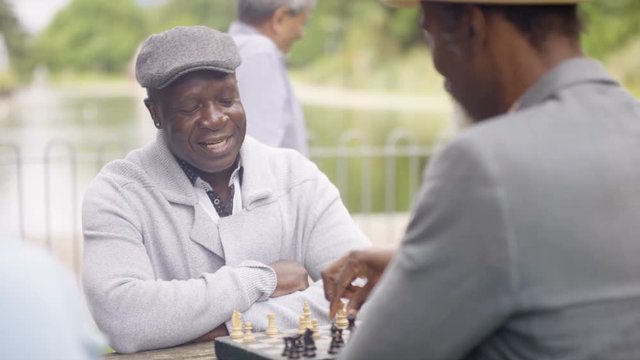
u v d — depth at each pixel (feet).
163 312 8.68
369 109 95.45
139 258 8.97
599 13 67.77
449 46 6.05
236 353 7.55
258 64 14.55
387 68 101.76
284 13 15.24
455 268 5.40
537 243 5.37
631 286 5.55
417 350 5.53
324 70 104.47
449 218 5.42
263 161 9.70
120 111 131.03
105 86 158.81
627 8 68.08
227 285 8.85
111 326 8.70
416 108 95.14
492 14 5.87
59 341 4.12
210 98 9.02
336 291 8.02
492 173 5.36
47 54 156.04
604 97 5.86
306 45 105.50
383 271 7.89
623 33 68.08
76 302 4.34
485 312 5.38
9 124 119.44
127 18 157.48
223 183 9.45
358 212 41.39
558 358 5.46
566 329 5.45
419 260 5.51
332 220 9.91
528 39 5.86
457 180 5.43
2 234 4.37
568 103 5.76
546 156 5.50
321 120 89.56
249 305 8.93
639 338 5.56
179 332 8.69
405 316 5.54
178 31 9.04
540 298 5.40
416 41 101.09
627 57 68.03
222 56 9.00
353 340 5.82
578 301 5.44
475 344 5.53
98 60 158.40
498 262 5.30
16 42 151.94
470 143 5.47
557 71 5.85
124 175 9.23
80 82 157.69
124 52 157.58
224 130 9.08
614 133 5.73
